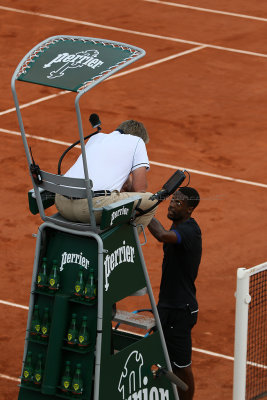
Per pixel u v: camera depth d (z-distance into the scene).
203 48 73.44
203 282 41.22
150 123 60.00
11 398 33.06
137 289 28.69
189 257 30.88
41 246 28.19
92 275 27.09
